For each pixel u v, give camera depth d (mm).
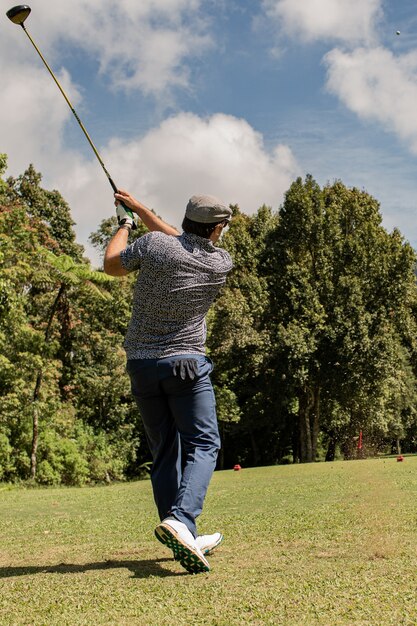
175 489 3391
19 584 2559
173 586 2414
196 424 3203
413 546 3145
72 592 2354
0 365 21781
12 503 8461
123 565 3062
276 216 36344
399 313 32281
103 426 29453
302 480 9633
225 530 4215
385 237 32188
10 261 20891
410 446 42219
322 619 1872
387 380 31500
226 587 2338
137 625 1900
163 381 3164
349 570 2557
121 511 6547
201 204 3191
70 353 28828
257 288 31500
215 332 31578
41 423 24516
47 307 26500
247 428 34562
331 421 33969
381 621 1828
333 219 31750
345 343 29609
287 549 3309
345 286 30328
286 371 29906
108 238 33906
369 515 4539
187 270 3139
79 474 25578
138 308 3195
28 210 33469
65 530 4805
